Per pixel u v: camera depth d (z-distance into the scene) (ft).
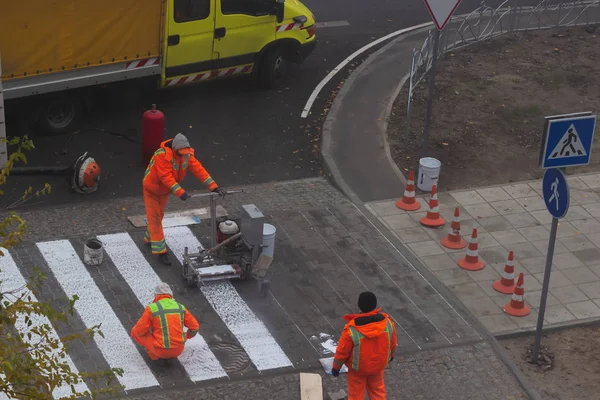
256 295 118.01
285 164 155.43
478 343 111.86
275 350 107.65
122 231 130.62
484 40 217.36
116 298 115.24
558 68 204.44
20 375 65.51
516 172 157.69
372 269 126.00
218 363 104.47
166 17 158.81
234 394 99.96
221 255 122.83
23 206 134.92
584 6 237.25
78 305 112.98
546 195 103.09
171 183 116.78
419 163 147.54
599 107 186.50
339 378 103.91
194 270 116.47
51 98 154.10
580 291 124.16
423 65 192.34
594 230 139.74
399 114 176.04
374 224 137.59
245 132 165.48
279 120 171.42
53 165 147.84
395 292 121.08
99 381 99.81
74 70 151.23
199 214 136.67
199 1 163.73
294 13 180.86
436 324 115.03
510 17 221.87
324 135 163.84
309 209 140.46
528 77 198.59
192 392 99.55
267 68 181.16
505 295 122.21
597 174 157.89
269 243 122.31
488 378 106.42
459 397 102.94
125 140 159.63
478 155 162.71
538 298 122.21
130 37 156.15
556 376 108.17
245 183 147.84
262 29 175.52
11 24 140.87
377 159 156.97
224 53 171.83
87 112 163.02
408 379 105.09
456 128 172.24
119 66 157.07
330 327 112.78
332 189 147.84
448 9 142.51
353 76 191.01
